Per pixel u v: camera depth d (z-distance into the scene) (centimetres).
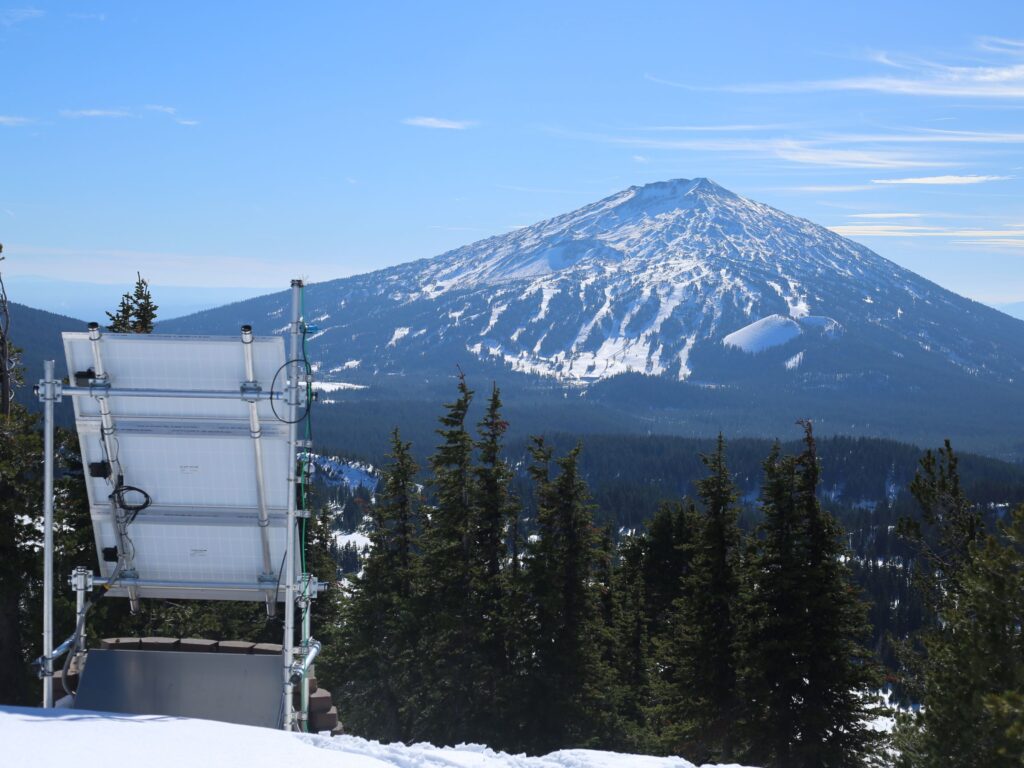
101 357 982
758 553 2767
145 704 997
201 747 792
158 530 1031
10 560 2153
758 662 2581
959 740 1742
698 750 2856
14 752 720
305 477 1035
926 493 2584
